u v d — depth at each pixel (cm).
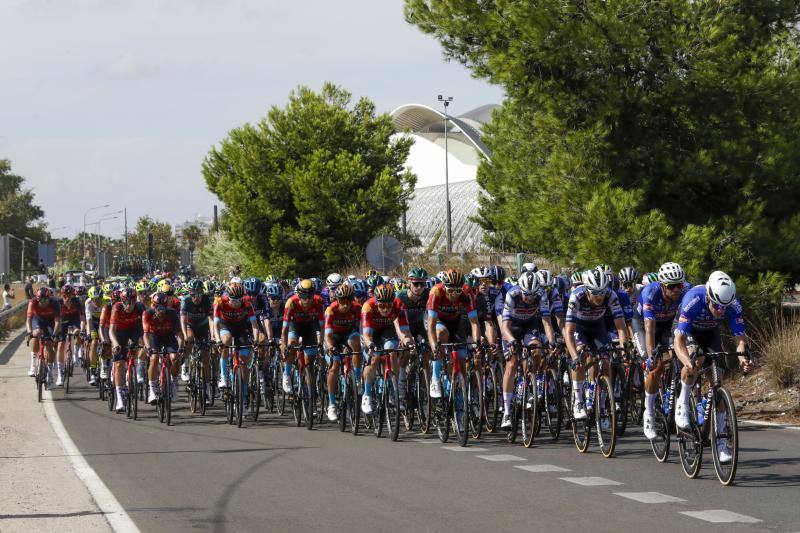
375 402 1642
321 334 1873
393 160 4912
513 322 1545
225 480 1188
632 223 2216
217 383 2066
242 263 5666
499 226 3178
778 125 2306
